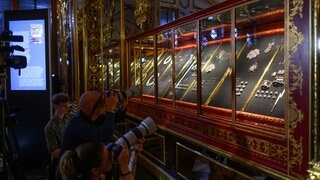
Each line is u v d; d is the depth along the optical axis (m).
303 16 1.66
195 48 3.03
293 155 1.75
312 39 1.62
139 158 3.99
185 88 3.09
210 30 2.66
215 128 2.47
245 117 2.20
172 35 3.20
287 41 1.76
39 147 4.50
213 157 2.51
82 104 2.15
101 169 1.41
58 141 2.96
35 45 4.36
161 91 3.49
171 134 3.19
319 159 1.65
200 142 2.66
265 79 2.24
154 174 3.59
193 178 2.79
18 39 3.32
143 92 3.94
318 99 1.63
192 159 2.81
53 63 7.04
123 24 4.61
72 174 1.38
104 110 2.21
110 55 5.14
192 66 3.13
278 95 2.07
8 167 3.94
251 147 2.09
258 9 2.20
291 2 1.73
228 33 2.67
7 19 4.35
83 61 5.54
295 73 1.72
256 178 2.06
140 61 4.15
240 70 2.49
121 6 4.61
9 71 4.35
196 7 2.88
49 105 4.41
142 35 3.94
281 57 2.20
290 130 1.77
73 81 5.79
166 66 3.54
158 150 3.51
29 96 4.42
